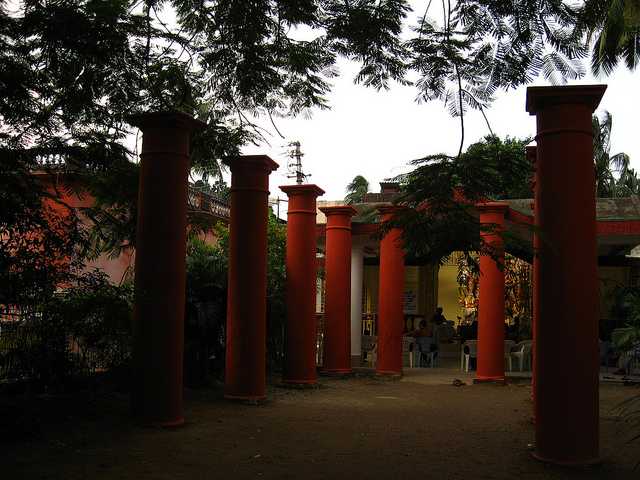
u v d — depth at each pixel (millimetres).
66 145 7383
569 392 5887
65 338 8211
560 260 5973
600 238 14242
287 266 11688
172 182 7438
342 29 5883
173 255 7418
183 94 7371
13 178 6406
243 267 9461
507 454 6426
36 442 6293
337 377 13086
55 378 8258
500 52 5301
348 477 5508
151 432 7012
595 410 5930
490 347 12406
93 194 8703
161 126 7434
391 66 6160
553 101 6078
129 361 8742
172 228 7418
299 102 7617
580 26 5137
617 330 9109
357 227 14484
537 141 6234
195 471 5574
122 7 6352
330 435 7277
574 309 5922
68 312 7711
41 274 7031
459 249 4949
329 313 13422
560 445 5906
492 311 12477
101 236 9117
